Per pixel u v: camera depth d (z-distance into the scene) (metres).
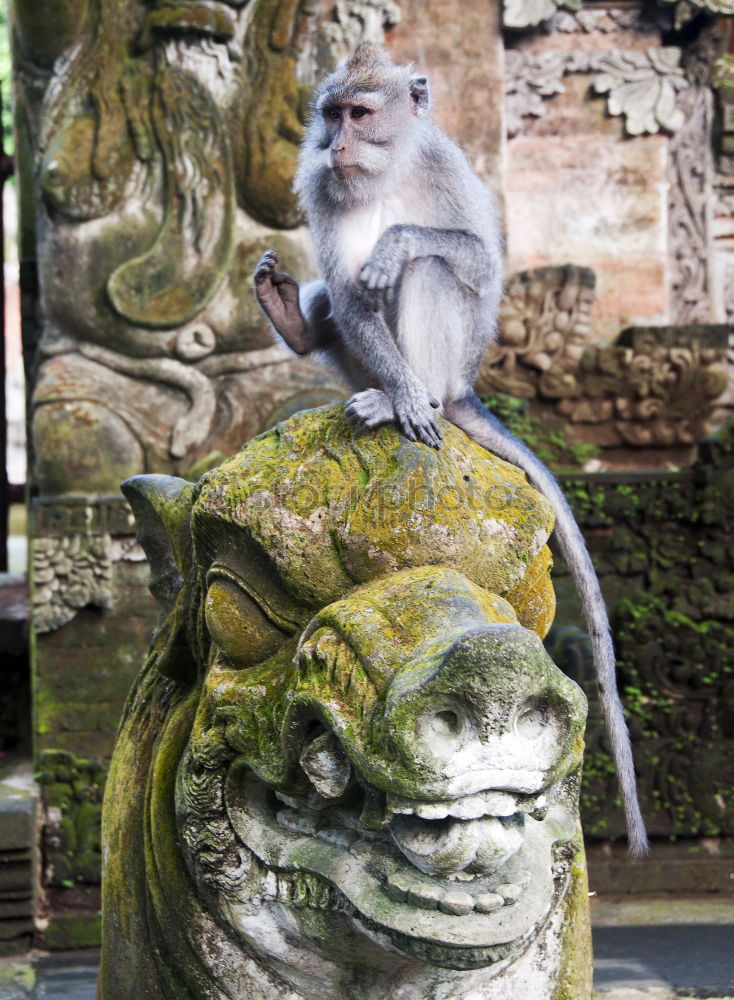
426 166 3.64
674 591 6.14
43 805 5.64
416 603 2.35
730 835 5.95
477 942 2.23
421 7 6.30
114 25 5.91
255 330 5.92
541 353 6.51
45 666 5.75
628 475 6.16
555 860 2.65
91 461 5.82
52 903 5.61
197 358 5.91
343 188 3.54
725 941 5.11
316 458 2.68
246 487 2.65
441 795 2.12
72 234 5.84
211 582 2.70
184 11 5.80
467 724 2.13
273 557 2.58
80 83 5.90
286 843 2.54
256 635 2.61
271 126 5.89
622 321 6.80
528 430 6.44
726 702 6.00
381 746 2.17
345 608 2.39
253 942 2.61
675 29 6.84
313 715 2.34
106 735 5.73
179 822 2.68
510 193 6.76
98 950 5.53
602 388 6.51
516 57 6.74
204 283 5.88
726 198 6.98
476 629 2.11
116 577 5.77
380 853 2.38
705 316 6.96
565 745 2.17
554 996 2.79
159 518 3.28
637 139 6.81
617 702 3.39
